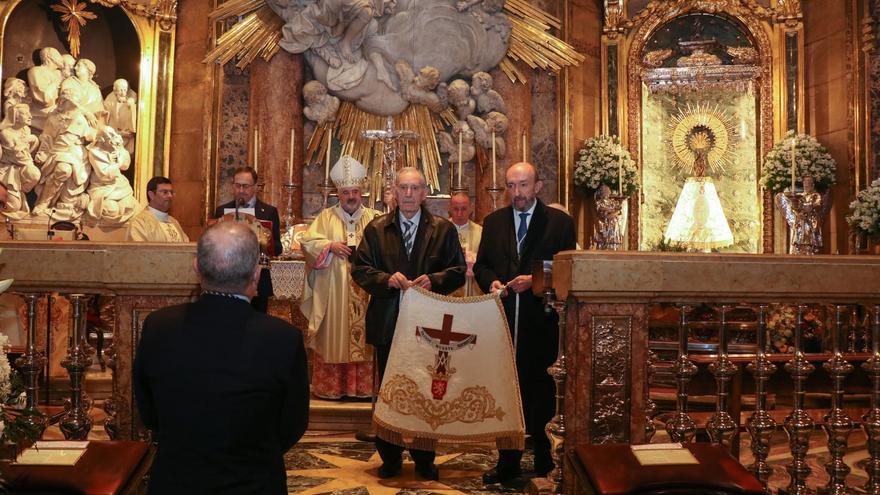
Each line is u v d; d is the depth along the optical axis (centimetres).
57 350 711
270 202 953
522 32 1007
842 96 988
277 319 275
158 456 261
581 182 1012
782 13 1045
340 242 672
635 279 380
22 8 926
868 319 723
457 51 979
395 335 481
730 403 484
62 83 934
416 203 513
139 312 381
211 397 257
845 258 386
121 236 946
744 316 762
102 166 940
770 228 1034
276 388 265
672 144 1068
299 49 966
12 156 897
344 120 999
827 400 639
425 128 1000
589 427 388
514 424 467
